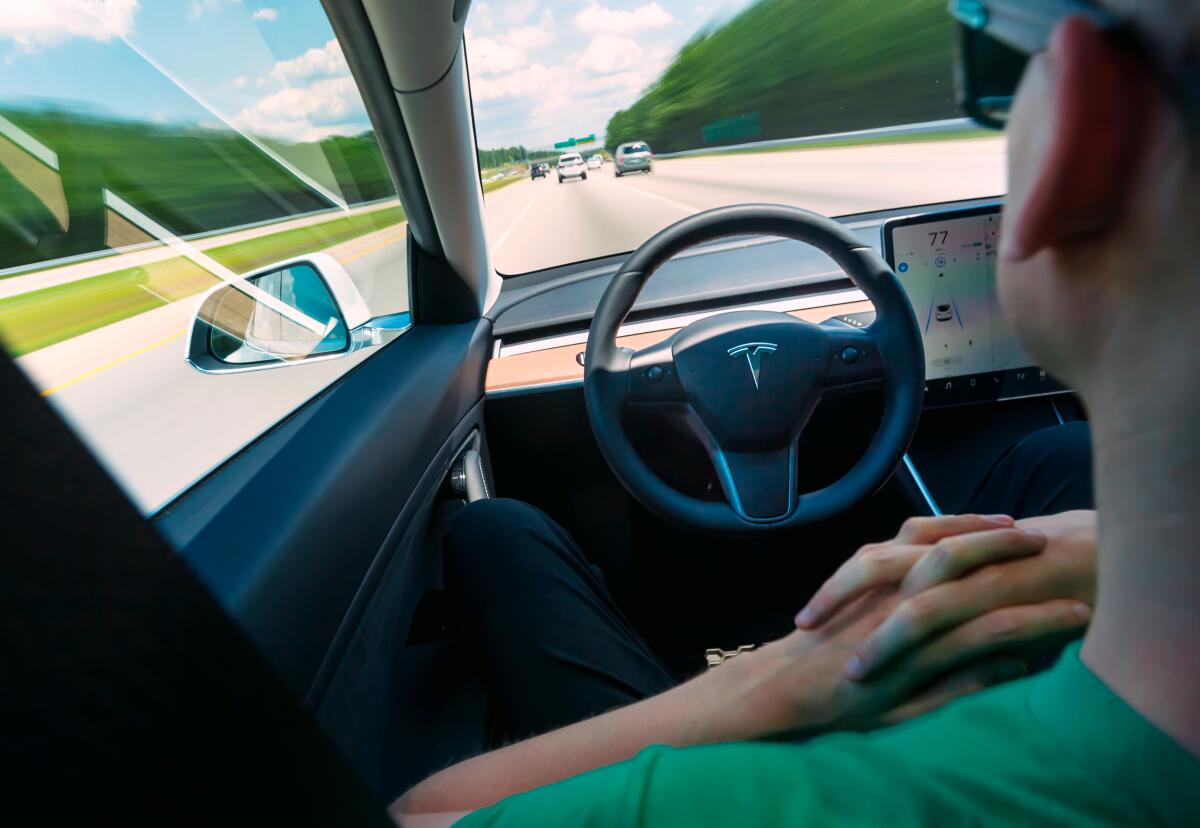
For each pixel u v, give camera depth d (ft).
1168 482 1.05
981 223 5.82
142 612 1.06
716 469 5.15
